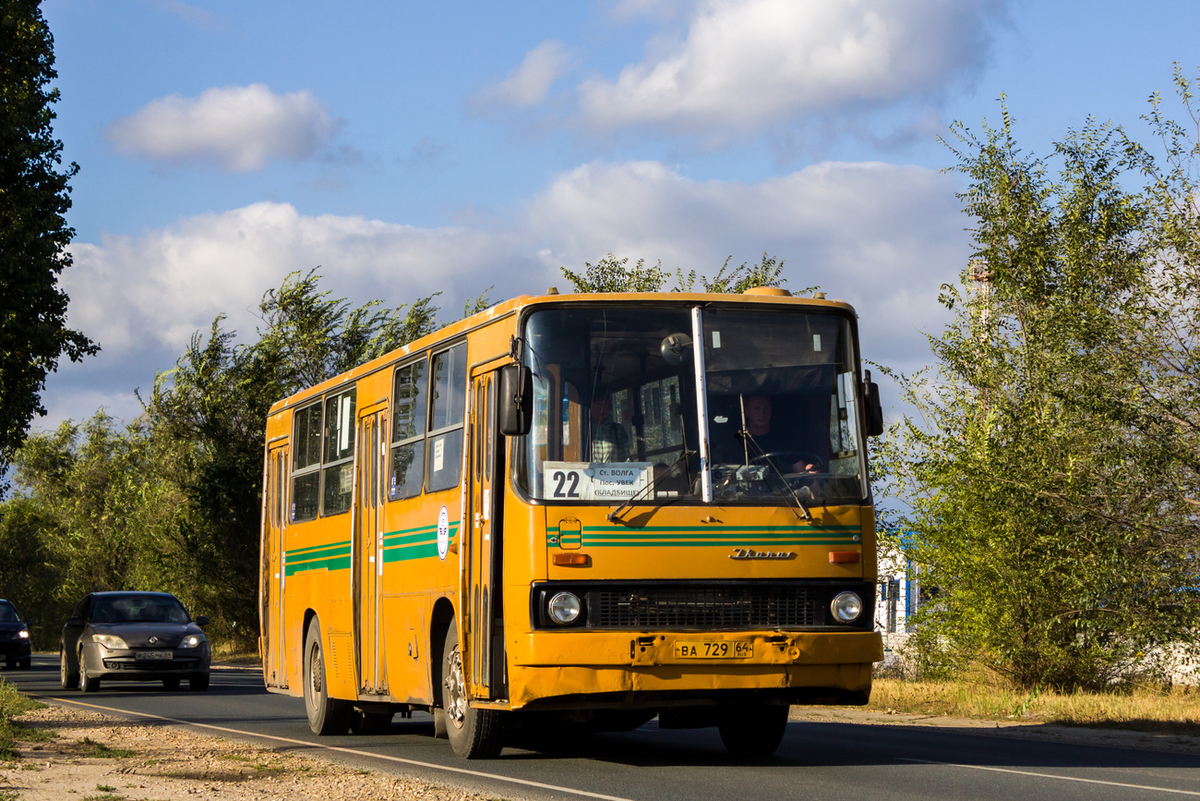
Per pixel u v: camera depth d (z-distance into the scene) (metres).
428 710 14.11
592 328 11.82
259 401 50.19
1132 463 20.05
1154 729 17.56
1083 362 20.05
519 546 11.38
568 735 16.58
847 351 12.29
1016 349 22.86
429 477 13.68
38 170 31.95
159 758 13.16
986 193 24.42
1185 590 20.83
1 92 31.34
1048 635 22.62
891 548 24.83
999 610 22.92
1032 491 21.28
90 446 76.00
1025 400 22.23
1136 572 20.27
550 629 11.18
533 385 11.59
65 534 77.50
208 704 22.98
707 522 11.46
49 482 91.25
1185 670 23.36
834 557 11.69
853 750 14.40
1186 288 19.53
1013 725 18.38
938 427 23.86
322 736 16.67
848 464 12.00
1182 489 19.75
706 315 12.00
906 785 11.03
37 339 31.53
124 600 28.81
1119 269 20.77
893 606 28.19
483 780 11.39
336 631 16.47
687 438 11.69
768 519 11.59
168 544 51.75
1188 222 19.73
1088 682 23.41
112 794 10.35
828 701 11.64
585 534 11.30
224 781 11.25
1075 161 23.77
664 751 14.22
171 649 27.08
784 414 11.95
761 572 11.48
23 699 20.89
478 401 12.53
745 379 11.94
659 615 11.32
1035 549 22.64
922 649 25.38
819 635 11.41
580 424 11.57
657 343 11.88
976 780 11.41
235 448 49.78
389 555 14.74
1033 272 23.28
